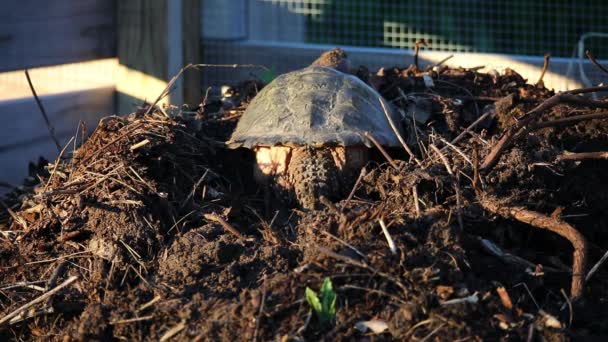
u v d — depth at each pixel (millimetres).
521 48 8266
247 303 3592
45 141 5891
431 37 8695
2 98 6867
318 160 4312
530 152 4281
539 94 5012
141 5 6215
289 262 3816
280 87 4656
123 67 6344
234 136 4574
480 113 4898
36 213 4395
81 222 4199
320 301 3555
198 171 4547
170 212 4207
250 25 7363
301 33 8117
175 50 6254
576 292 3727
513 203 4016
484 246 3865
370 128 4410
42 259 4137
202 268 3848
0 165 5617
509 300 3600
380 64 6121
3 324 3906
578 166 4297
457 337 3447
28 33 5648
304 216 4133
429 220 3848
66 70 6656
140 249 4023
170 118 4707
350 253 3703
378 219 3842
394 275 3617
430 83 5148
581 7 7977
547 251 4086
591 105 4270
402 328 3473
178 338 3592
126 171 4305
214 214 4176
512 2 8211
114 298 3816
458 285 3617
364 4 8641
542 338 3527
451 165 4242
